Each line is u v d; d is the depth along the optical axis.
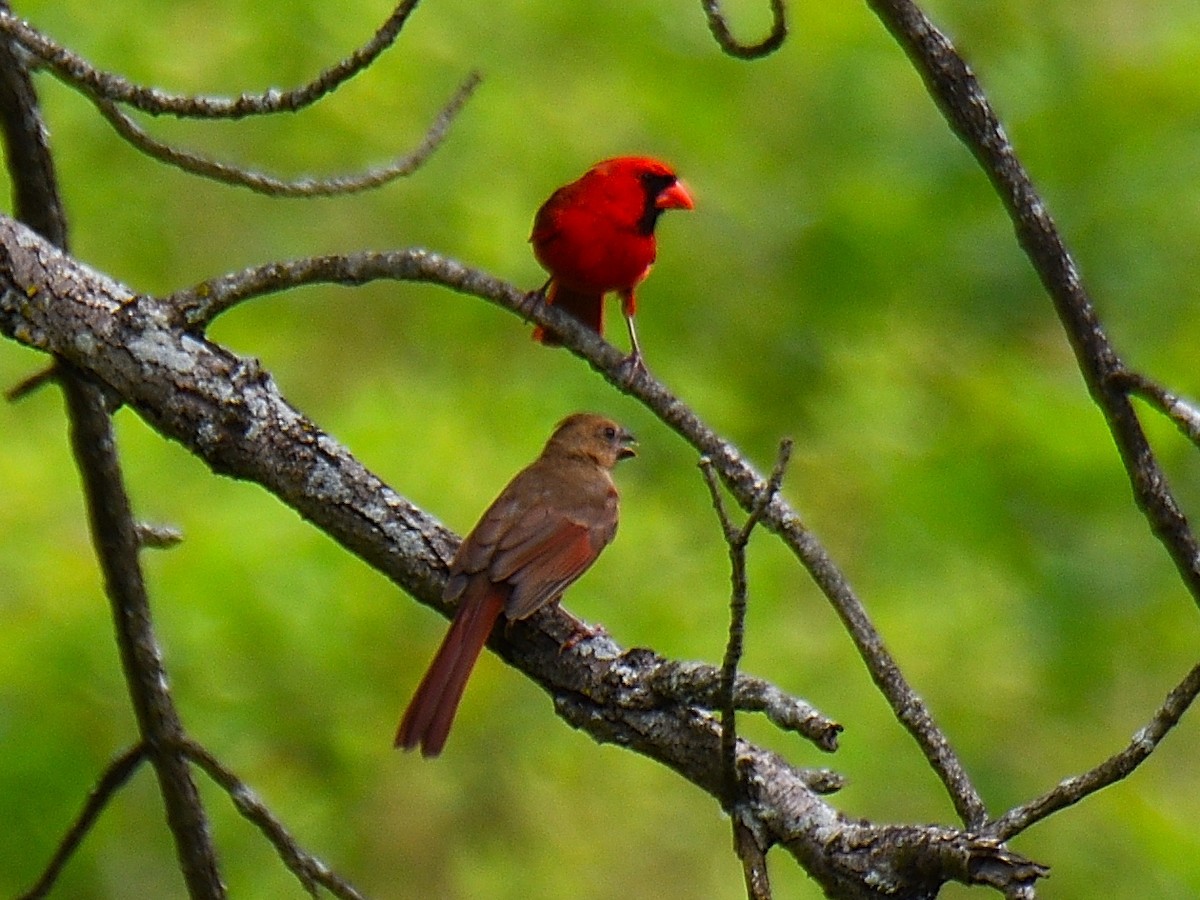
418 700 6.99
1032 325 15.16
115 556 7.50
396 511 7.02
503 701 12.63
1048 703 13.70
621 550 12.99
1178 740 13.96
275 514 11.93
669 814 12.84
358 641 11.86
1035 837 13.23
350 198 14.50
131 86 6.86
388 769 12.16
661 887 12.72
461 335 14.55
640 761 12.83
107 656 11.25
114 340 6.71
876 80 15.24
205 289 6.85
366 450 12.73
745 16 15.26
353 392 13.96
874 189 15.15
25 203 7.72
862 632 6.59
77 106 14.12
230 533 11.68
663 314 15.06
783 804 6.09
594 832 12.67
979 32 15.66
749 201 15.28
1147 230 15.03
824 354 15.05
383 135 14.38
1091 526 14.19
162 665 7.43
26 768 10.84
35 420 12.45
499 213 14.38
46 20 13.82
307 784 11.85
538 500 8.43
